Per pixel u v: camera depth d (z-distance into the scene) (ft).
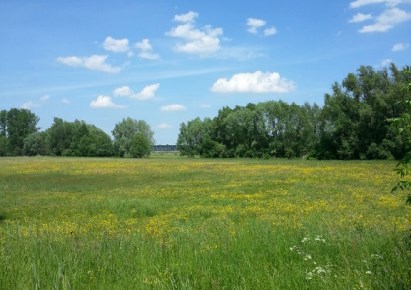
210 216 57.31
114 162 247.09
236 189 93.09
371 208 57.88
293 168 164.66
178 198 80.18
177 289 15.87
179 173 154.20
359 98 236.02
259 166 187.21
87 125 432.25
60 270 16.71
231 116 337.93
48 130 426.92
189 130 375.86
